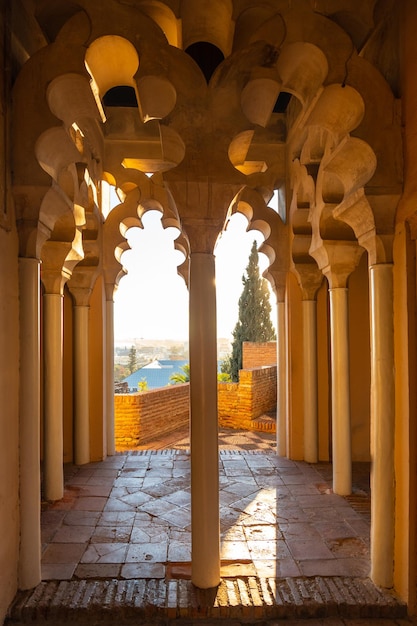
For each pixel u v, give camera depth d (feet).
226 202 10.69
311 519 14.21
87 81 10.12
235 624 9.76
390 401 10.77
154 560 11.72
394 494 10.67
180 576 10.99
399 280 10.66
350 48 10.51
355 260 15.81
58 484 16.05
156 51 10.19
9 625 9.64
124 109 21.03
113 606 9.89
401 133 10.68
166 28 12.60
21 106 10.10
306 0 10.42
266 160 21.09
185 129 10.44
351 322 21.43
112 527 13.71
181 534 13.24
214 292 10.90
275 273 21.09
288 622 9.84
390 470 10.69
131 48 10.43
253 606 9.95
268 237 21.03
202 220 10.69
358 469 19.71
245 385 33.45
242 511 14.83
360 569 11.33
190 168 10.44
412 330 10.31
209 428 10.64
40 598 10.11
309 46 10.38
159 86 10.55
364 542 12.72
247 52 10.23
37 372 10.77
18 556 10.39
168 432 33.04
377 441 10.84
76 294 19.97
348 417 16.33
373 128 10.60
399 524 10.46
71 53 10.00
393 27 11.16
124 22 10.09
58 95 10.52
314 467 19.57
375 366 10.96
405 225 10.48
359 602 10.07
